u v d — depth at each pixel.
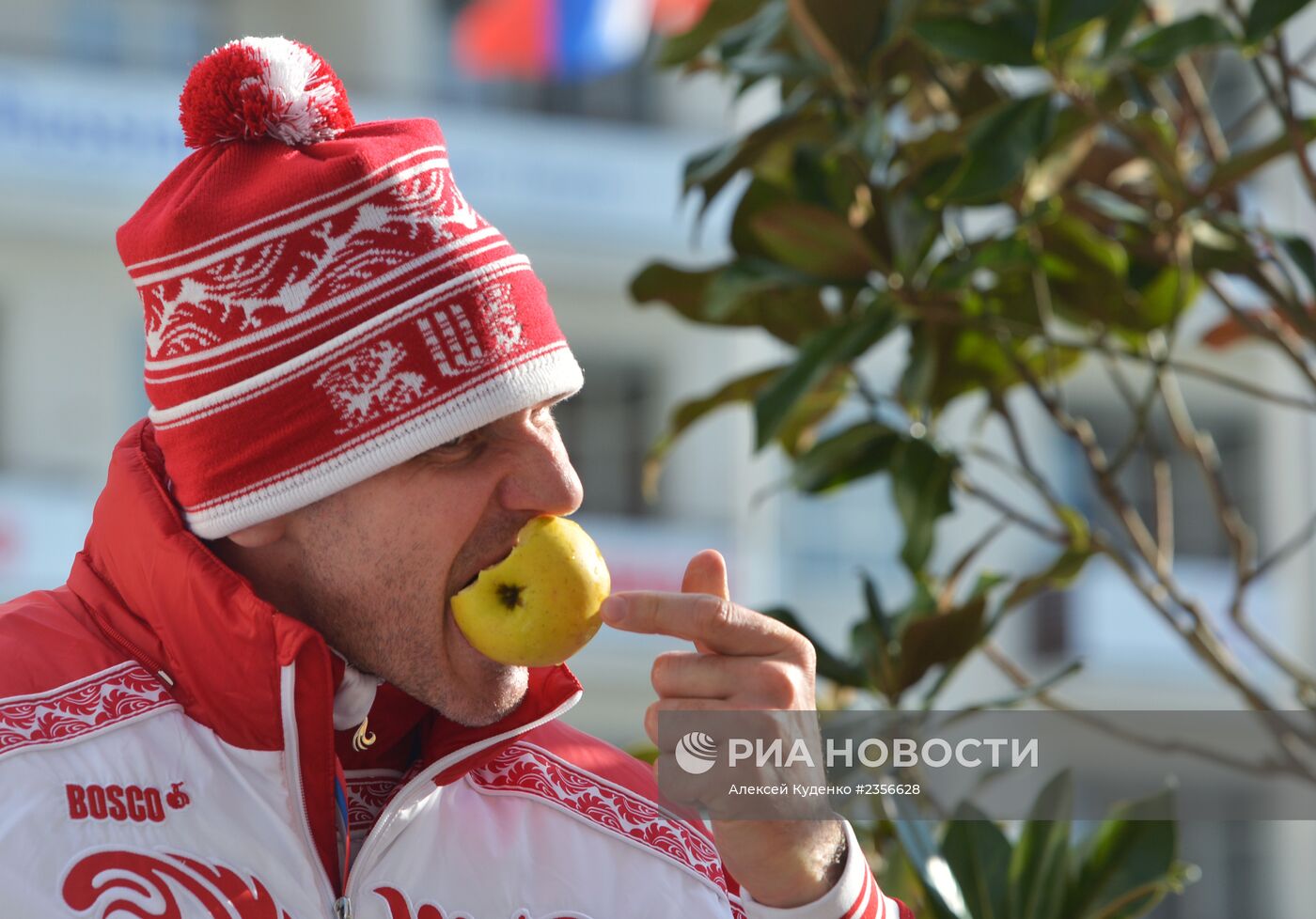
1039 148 2.69
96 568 1.91
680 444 17.72
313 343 1.82
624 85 18.31
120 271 16.39
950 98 3.19
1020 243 2.85
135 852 1.65
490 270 1.89
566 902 1.88
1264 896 15.59
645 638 16.66
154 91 16.45
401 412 1.81
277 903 1.70
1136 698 16.12
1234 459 16.41
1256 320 3.05
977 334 3.21
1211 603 16.03
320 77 1.96
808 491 3.20
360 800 1.94
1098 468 3.15
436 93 18.05
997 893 2.73
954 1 3.05
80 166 16.16
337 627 1.88
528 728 1.90
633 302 3.29
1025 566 15.90
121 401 16.47
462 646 1.87
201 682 1.76
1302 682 3.01
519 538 1.86
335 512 1.85
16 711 1.70
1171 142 2.91
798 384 2.85
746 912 1.85
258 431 1.82
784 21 3.16
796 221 2.91
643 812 2.02
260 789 1.75
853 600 17.33
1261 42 2.66
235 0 17.70
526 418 1.90
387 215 1.86
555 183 17.52
